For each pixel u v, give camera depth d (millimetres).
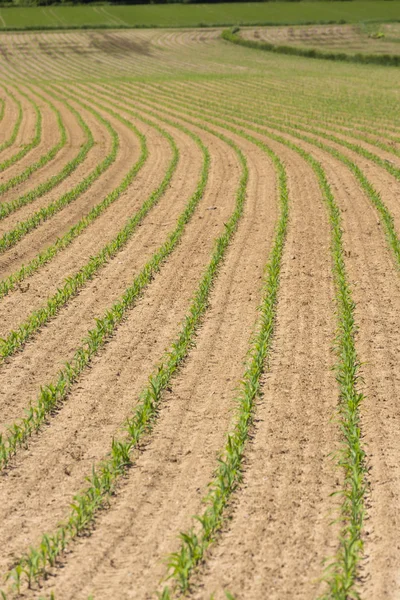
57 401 11078
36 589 7301
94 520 8312
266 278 16141
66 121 39812
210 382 11523
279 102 47812
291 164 28453
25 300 15172
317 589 7168
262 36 93562
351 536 7613
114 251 18203
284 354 12422
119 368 12125
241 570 7441
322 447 9680
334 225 19859
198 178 26109
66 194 23406
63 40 91000
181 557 7250
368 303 14750
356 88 55000
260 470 9180
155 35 94875
